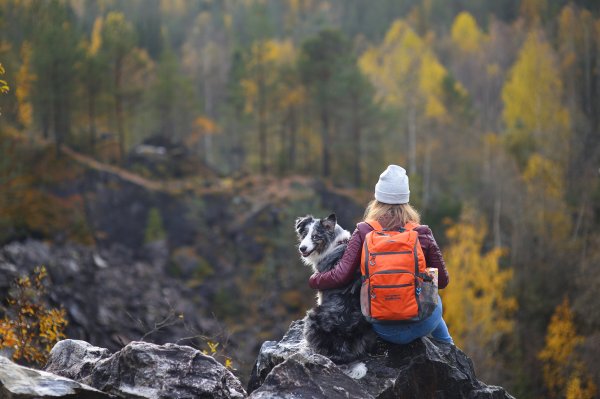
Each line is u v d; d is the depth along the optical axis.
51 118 41.75
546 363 27.02
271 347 5.91
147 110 58.47
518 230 35.53
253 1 97.56
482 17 85.88
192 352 5.26
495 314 27.78
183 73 80.12
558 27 53.44
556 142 42.38
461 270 27.84
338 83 48.31
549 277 33.06
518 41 67.06
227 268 38.22
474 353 25.84
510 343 29.61
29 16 39.12
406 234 4.82
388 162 54.91
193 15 106.00
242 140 66.50
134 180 41.19
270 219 41.06
